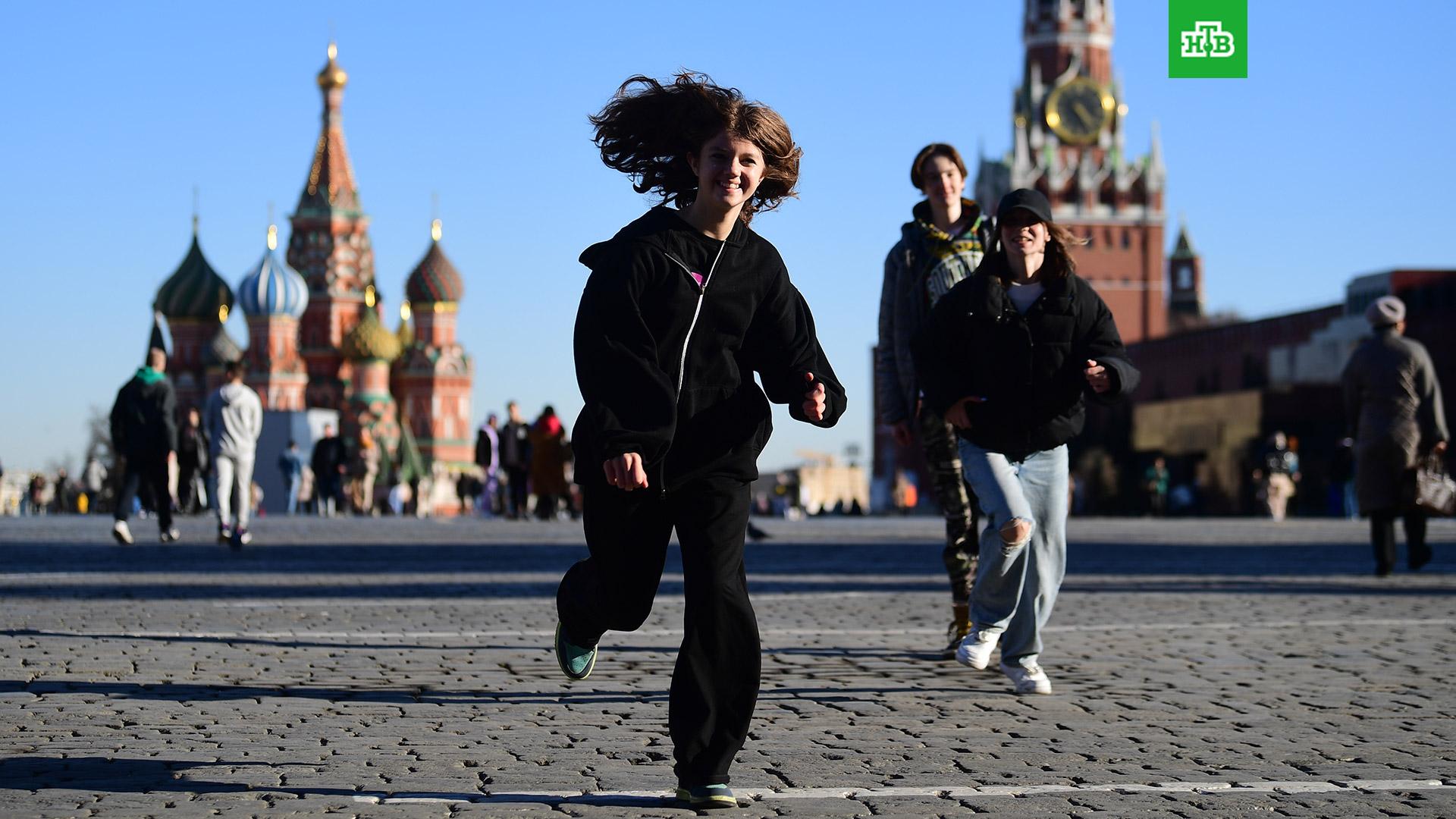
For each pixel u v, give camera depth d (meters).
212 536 22.69
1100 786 4.80
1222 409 71.31
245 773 4.88
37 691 6.48
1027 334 6.71
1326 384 67.56
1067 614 10.09
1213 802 4.59
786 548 19.98
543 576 13.57
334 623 9.33
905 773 5.00
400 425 143.12
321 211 148.25
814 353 4.71
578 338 4.53
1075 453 85.31
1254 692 6.76
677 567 15.00
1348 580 13.36
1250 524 37.00
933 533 27.38
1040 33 131.50
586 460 4.57
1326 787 4.79
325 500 40.81
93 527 28.69
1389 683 7.03
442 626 9.24
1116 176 129.88
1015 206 6.69
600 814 4.38
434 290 147.25
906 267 7.90
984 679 7.15
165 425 18.47
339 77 150.62
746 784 4.82
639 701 6.43
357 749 5.30
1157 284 130.12
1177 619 9.80
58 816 4.27
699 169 4.61
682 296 4.52
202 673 7.06
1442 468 13.47
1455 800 4.63
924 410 7.82
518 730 5.73
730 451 4.58
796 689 6.79
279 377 143.38
